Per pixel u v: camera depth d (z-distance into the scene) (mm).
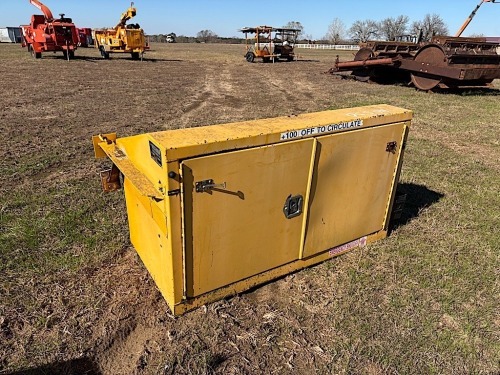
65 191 4719
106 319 2734
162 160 2176
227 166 2395
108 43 24781
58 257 3387
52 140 6996
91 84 14047
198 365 2385
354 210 3377
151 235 2812
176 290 2596
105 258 3408
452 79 13359
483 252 3676
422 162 6316
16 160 5816
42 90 12289
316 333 2670
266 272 3010
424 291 3096
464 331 2705
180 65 23312
